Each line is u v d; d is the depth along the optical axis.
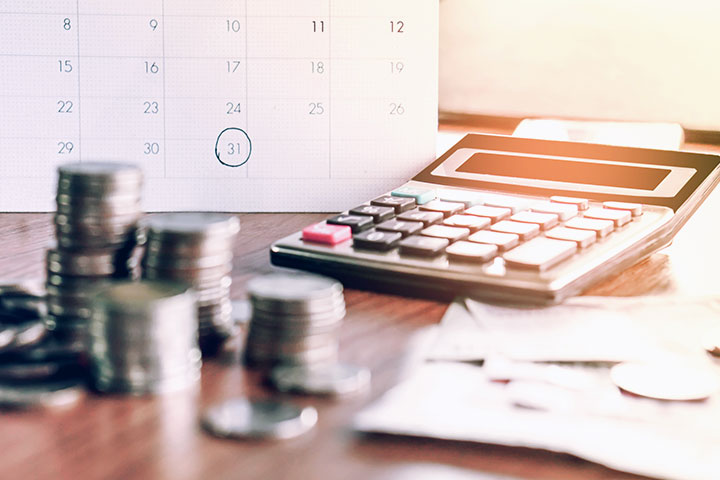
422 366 0.38
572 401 0.34
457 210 0.61
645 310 0.46
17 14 0.71
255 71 0.73
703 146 0.96
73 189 0.40
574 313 0.45
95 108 0.73
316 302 0.37
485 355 0.38
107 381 0.34
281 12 0.73
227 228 0.41
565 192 0.66
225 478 0.27
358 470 0.28
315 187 0.75
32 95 0.72
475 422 0.31
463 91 1.05
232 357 0.39
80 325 0.40
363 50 0.74
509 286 0.47
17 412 0.32
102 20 0.72
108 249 0.41
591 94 1.01
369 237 0.53
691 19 0.96
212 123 0.73
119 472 0.27
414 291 0.49
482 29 1.03
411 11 0.74
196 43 0.73
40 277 0.51
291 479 0.27
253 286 0.39
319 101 0.74
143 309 0.33
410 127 0.75
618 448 0.29
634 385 0.35
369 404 0.33
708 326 0.44
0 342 0.38
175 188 0.74
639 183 0.66
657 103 0.99
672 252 0.63
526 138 0.76
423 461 0.29
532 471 0.28
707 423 0.32
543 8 1.01
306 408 0.32
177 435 0.30
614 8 0.99
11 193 0.73
